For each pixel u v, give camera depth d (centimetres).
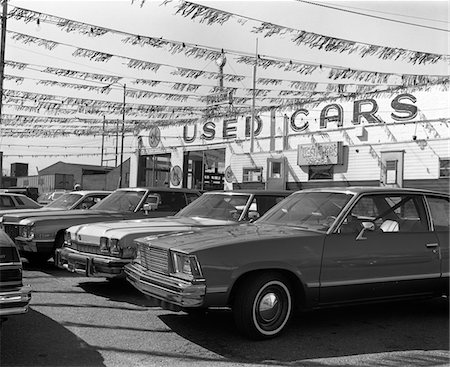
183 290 453
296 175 2309
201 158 3147
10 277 405
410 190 597
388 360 441
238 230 543
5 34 1352
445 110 1880
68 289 716
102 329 514
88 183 4516
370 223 523
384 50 1121
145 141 3347
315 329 536
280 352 454
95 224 729
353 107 2192
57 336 486
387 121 2066
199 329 520
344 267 514
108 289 719
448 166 1741
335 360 437
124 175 3781
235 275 464
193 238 511
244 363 423
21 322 531
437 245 576
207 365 416
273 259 479
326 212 555
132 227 686
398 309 639
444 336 520
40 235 830
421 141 1833
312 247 502
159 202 930
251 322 474
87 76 1406
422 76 1395
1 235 430
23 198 1437
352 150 2088
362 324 561
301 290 497
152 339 484
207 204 806
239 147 2681
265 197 774
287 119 2462
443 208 612
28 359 418
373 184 1995
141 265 548
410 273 553
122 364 413
